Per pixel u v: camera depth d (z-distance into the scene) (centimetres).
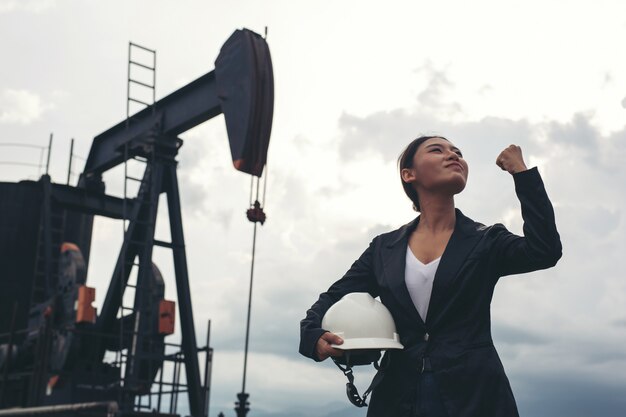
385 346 357
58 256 2739
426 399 347
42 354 2128
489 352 348
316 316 389
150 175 2405
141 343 2212
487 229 371
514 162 348
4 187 3094
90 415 1399
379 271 392
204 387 2166
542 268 348
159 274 2336
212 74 2284
